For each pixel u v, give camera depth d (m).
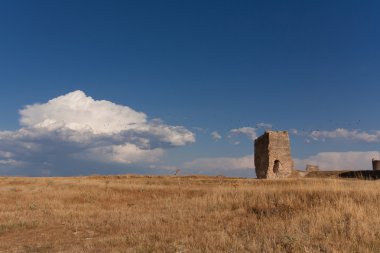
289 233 11.46
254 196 20.27
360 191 18.08
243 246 10.82
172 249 10.83
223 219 16.11
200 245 11.25
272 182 30.91
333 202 16.42
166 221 15.99
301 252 10.09
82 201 24.19
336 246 10.30
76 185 32.25
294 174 50.19
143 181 38.62
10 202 23.67
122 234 13.80
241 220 15.52
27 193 27.44
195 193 26.00
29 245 12.68
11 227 15.65
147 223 15.45
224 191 22.98
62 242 13.07
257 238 11.68
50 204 22.20
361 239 10.71
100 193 26.89
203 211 18.23
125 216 17.52
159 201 22.98
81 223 16.27
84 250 11.59
